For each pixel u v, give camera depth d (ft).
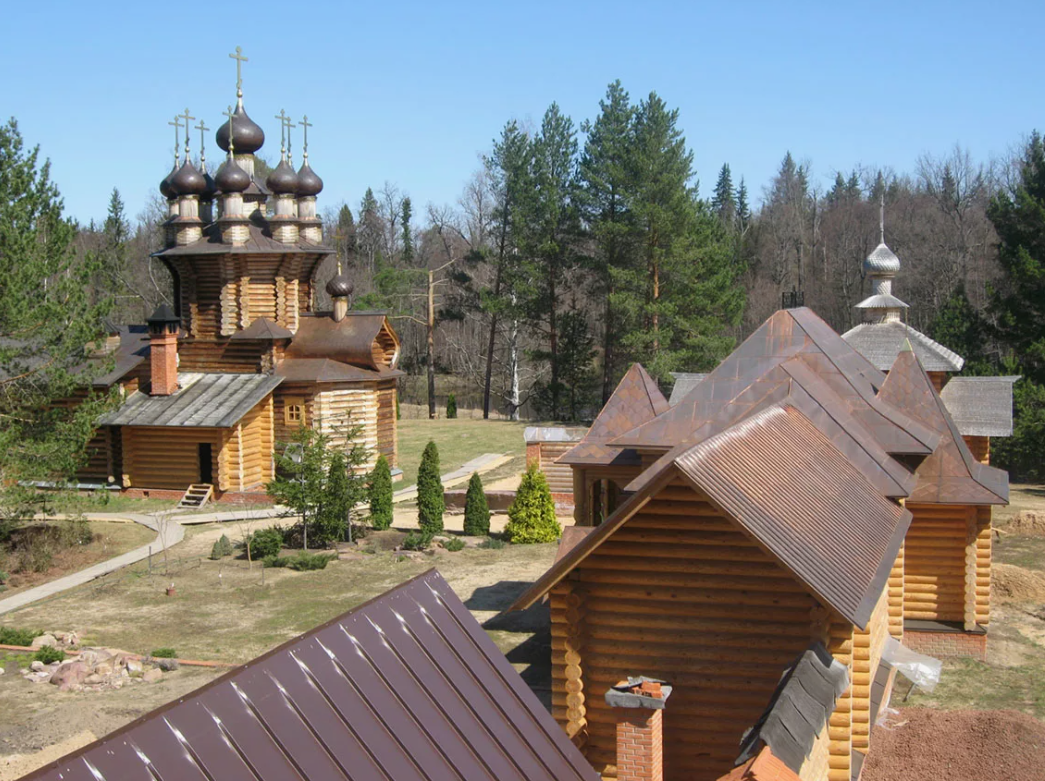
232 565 100.01
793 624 47.73
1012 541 106.32
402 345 289.12
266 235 142.61
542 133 218.79
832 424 63.31
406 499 133.39
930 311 258.78
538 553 104.37
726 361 71.36
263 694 26.55
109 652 69.87
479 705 31.83
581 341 215.72
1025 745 54.39
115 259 263.08
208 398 131.64
